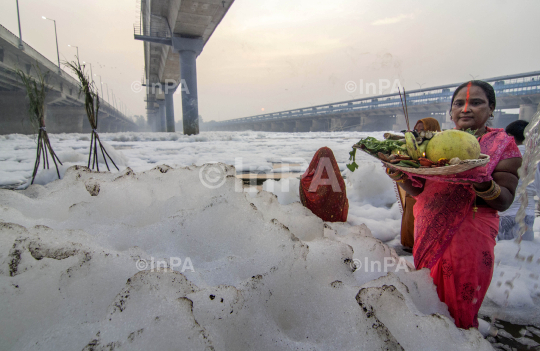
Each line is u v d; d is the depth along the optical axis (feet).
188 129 85.51
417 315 3.91
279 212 6.56
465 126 5.34
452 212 4.80
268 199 6.88
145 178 6.81
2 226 4.09
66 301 3.73
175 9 71.00
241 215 5.24
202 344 3.01
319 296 4.04
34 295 3.71
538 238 7.52
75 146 35.83
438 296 4.88
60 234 4.38
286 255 4.40
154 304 3.30
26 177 15.16
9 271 3.73
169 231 5.04
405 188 5.29
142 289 3.41
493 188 4.31
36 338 3.23
